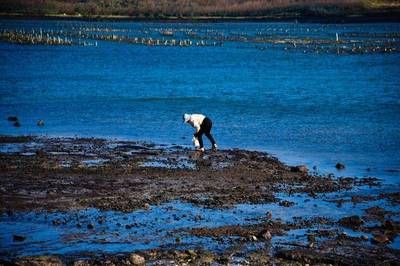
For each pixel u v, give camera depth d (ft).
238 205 100.83
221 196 105.60
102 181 114.62
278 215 95.55
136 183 113.60
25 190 107.24
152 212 96.32
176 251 79.05
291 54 541.75
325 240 84.43
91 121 191.42
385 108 218.79
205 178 118.21
